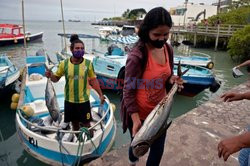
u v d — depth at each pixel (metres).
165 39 1.73
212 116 4.34
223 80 14.24
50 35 43.03
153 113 1.71
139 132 1.65
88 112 4.48
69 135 4.52
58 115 4.91
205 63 12.86
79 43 4.06
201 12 44.97
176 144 3.33
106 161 2.88
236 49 19.92
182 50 27.25
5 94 8.91
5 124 7.71
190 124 3.96
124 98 1.88
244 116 4.36
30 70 8.90
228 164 2.94
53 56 19.97
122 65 9.42
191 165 2.90
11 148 6.39
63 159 4.45
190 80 9.30
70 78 4.18
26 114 5.35
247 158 1.93
